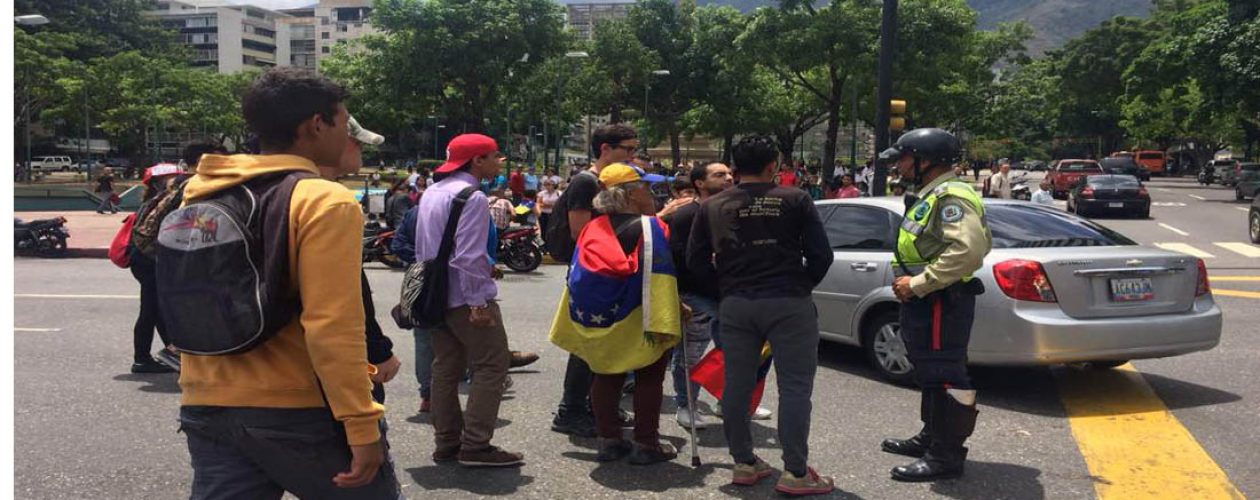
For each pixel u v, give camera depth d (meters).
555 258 5.16
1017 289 5.80
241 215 2.19
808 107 49.69
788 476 4.21
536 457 4.87
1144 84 51.12
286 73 2.36
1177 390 6.32
